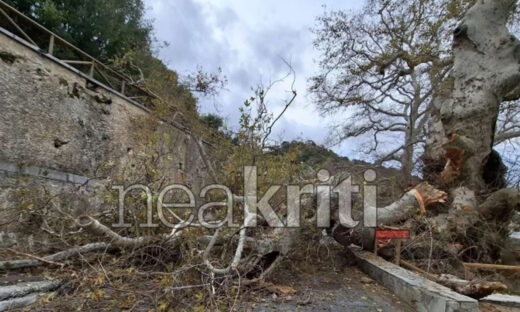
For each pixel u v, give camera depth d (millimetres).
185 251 3777
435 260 5180
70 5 11789
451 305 2984
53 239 4684
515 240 7508
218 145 5930
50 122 6113
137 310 2895
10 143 5281
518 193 6426
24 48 5656
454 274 4934
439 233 5500
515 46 7031
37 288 3270
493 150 7852
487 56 7062
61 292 3285
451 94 7605
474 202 6297
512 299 4113
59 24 10531
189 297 3135
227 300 3137
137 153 8125
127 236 4438
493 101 6910
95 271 3201
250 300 3395
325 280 4406
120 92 8898
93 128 7215
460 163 6605
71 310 2887
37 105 5848
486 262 5836
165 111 6309
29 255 3865
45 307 2938
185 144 7305
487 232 5980
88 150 7016
